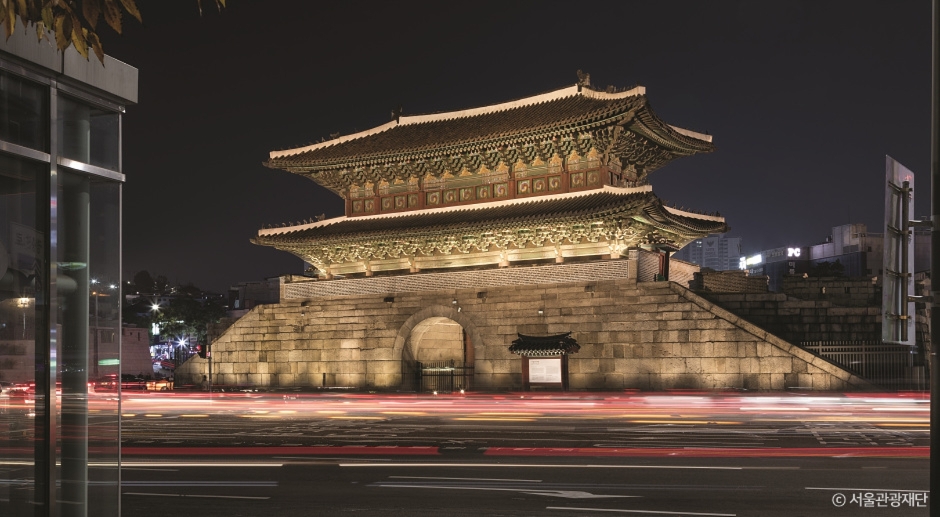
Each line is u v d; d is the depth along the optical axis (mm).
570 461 24578
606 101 65000
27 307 10422
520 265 68875
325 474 22562
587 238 66188
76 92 11047
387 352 70188
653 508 17219
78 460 11102
